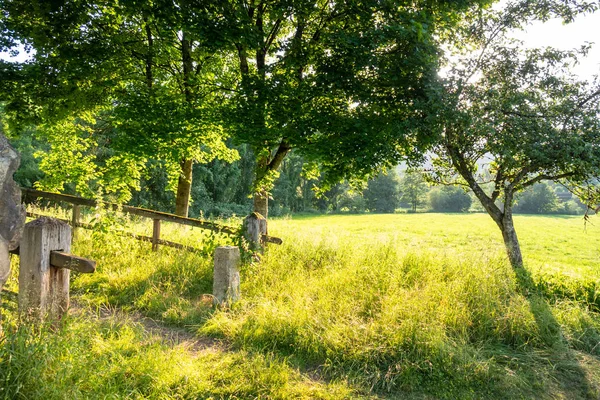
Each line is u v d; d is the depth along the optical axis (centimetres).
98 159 1877
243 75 861
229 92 1016
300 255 744
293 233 903
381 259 727
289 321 452
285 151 969
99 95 960
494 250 778
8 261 240
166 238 813
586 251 1741
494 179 766
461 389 376
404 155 781
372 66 729
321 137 789
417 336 426
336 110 814
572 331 520
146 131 900
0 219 233
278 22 909
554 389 392
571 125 655
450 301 524
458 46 790
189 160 1274
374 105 748
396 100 739
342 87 742
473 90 662
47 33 808
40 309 337
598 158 609
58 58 834
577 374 423
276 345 429
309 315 466
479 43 721
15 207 242
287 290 569
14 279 489
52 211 973
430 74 684
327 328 441
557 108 669
